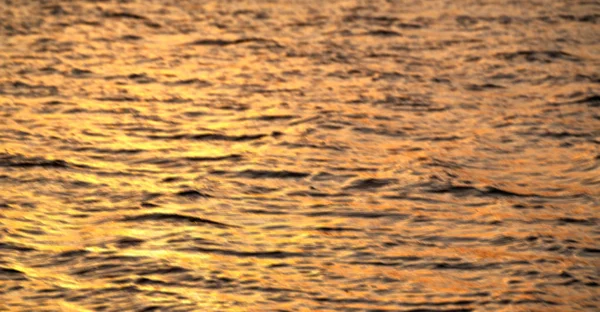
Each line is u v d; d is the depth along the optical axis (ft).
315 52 81.61
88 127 64.69
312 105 69.00
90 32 87.45
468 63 79.15
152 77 75.10
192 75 75.66
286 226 50.57
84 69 76.89
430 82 74.43
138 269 46.03
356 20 91.71
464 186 55.67
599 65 79.00
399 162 59.16
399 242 48.85
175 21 91.15
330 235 49.52
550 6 97.50
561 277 45.34
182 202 53.36
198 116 66.95
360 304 42.91
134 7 96.27
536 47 83.30
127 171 57.72
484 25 90.27
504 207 53.06
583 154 60.95
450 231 50.19
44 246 48.32
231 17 92.79
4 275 45.34
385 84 73.77
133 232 49.80
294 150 60.95
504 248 48.29
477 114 67.97
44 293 43.83
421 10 95.86
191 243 48.57
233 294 43.80
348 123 65.67
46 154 59.98
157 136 63.26
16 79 74.13
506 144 62.69
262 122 65.72
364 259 47.09
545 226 50.75
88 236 49.42
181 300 43.29
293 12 94.84
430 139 63.26
